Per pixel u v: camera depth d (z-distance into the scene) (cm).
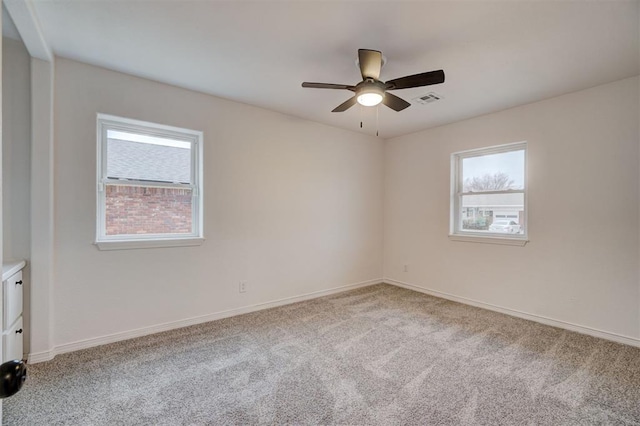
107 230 280
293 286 391
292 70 272
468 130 391
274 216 372
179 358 248
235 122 340
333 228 432
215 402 198
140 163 296
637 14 195
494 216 376
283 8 194
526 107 339
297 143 391
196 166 326
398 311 360
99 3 191
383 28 213
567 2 187
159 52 245
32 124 235
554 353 261
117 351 258
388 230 493
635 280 274
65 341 254
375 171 485
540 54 241
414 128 434
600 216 292
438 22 206
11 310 211
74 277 258
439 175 423
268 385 215
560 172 315
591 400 202
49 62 240
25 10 187
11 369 78
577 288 305
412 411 191
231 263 340
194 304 317
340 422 182
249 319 332
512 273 351
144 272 289
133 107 282
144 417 185
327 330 304
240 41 229
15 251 236
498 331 304
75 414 186
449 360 249
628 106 277
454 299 404
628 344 276
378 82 227
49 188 242
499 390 211
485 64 256
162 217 307
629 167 277
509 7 192
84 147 261
